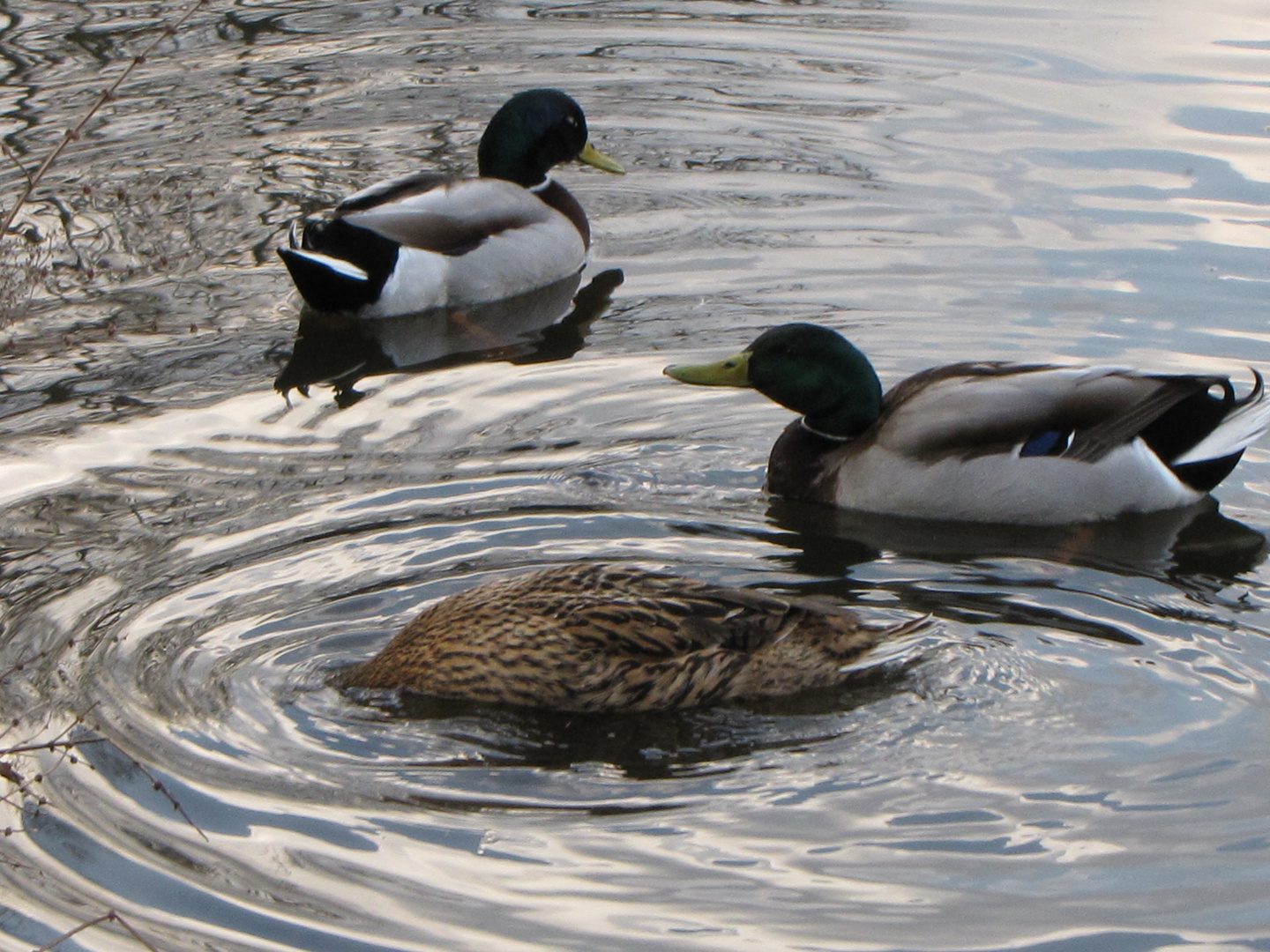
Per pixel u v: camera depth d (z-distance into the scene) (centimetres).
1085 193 1562
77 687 804
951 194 1584
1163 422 1090
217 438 1152
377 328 1421
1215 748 746
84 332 1359
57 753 743
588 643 803
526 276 1509
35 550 966
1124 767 733
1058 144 1688
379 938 623
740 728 778
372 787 727
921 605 916
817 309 1359
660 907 643
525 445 1141
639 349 1320
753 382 1113
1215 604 919
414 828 695
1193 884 652
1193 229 1470
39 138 1764
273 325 1398
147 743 754
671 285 1449
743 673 798
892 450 1073
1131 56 1933
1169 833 684
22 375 1271
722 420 1197
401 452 1126
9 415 1191
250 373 1291
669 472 1106
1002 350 1259
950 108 1808
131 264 1504
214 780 727
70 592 907
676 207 1614
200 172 1698
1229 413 1088
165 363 1302
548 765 750
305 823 697
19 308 1404
